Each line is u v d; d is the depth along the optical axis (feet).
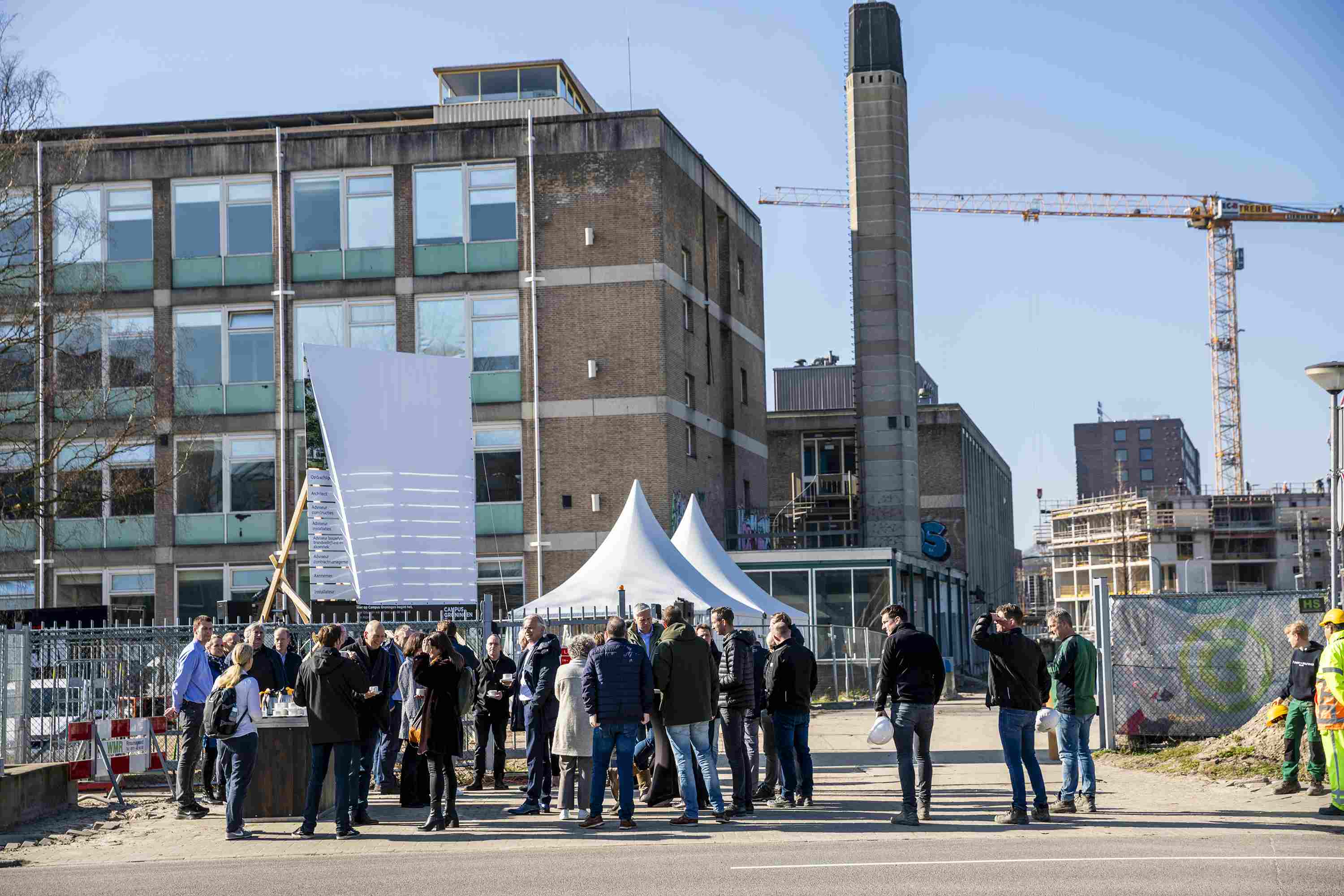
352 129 130.21
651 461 126.11
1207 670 64.18
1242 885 32.14
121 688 63.46
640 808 51.42
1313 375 59.11
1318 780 49.14
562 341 127.75
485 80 164.55
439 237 129.29
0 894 35.65
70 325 118.11
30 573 129.29
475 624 68.80
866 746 74.84
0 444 124.26
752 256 166.09
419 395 86.28
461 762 65.00
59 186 126.62
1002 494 305.53
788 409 278.67
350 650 49.98
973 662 225.15
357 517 81.82
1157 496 424.46
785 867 36.19
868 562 131.75
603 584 84.99
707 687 46.50
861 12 171.73
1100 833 41.93
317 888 34.96
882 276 167.43
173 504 129.49
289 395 128.98
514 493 127.44
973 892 31.63
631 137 128.47
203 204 130.82
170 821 50.39
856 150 169.68
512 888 33.96
